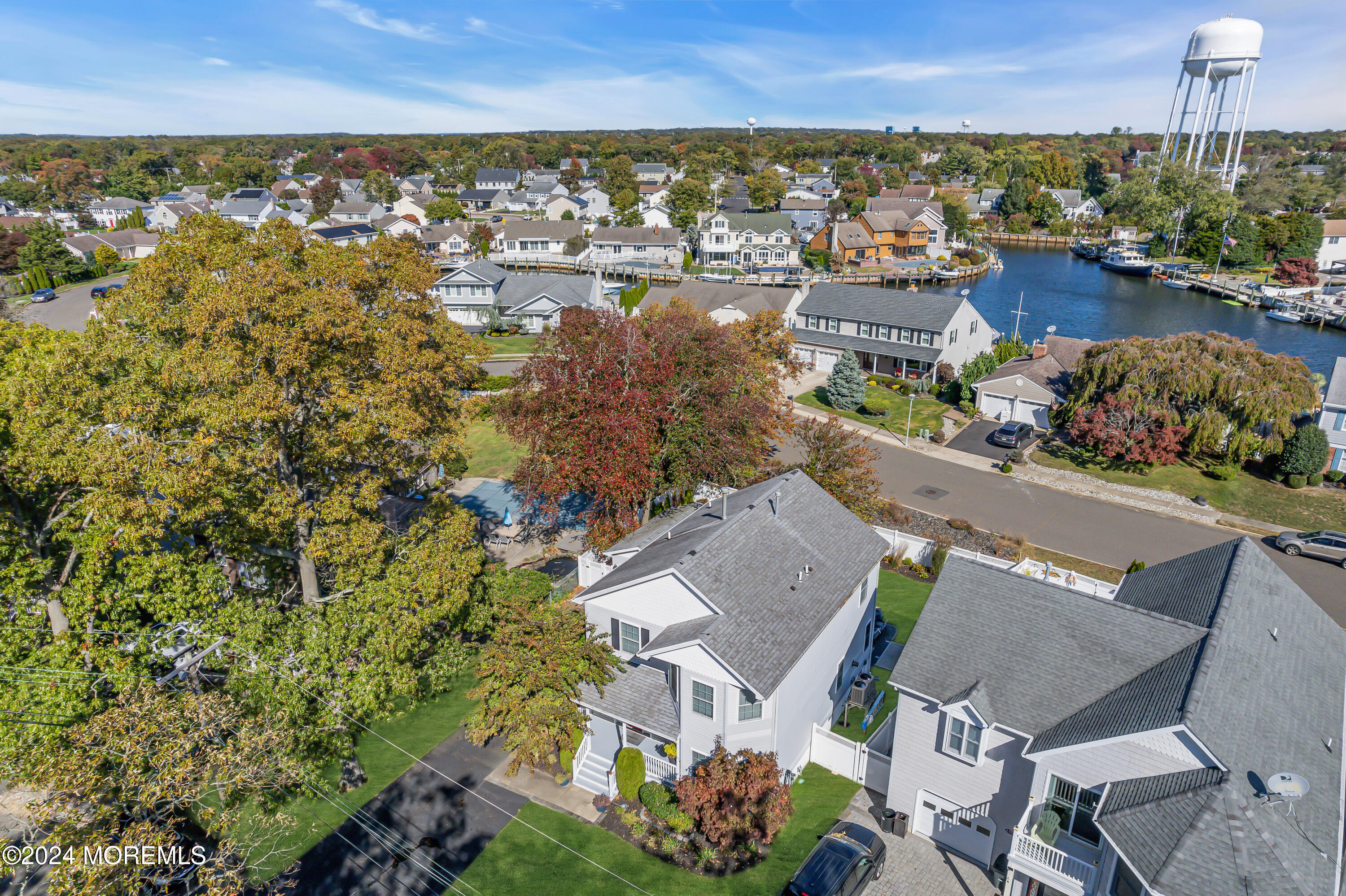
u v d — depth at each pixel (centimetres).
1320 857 1574
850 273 12469
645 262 13400
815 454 3922
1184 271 12356
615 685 2531
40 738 2003
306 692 2298
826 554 2752
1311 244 12319
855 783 2453
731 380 3794
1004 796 2041
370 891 2066
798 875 1948
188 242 2838
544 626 2498
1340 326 9312
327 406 2608
